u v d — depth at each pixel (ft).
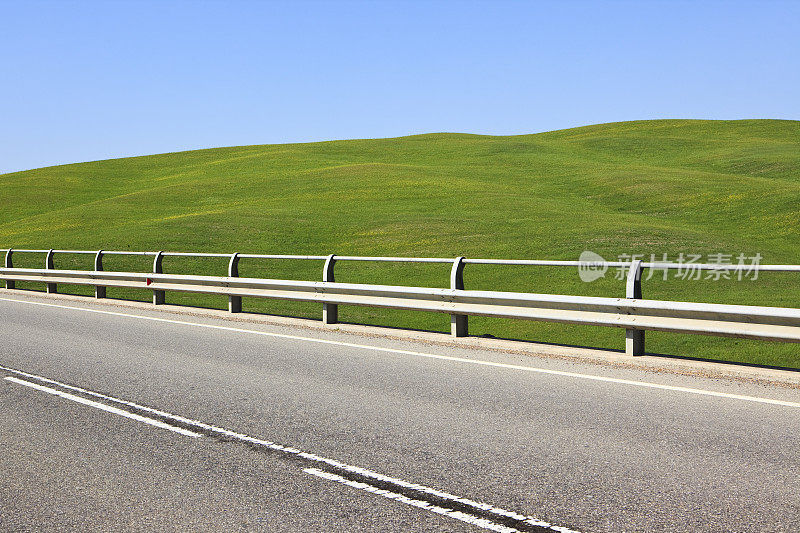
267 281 46.60
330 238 126.41
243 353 34.06
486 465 17.72
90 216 171.63
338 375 28.68
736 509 14.84
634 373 28.17
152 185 250.57
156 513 15.10
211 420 22.17
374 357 32.60
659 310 29.04
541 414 22.31
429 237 120.26
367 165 235.40
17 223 175.94
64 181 274.98
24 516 15.02
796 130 316.40
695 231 115.24
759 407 22.68
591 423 21.20
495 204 154.30
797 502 15.16
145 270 102.12
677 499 15.39
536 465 17.66
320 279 92.43
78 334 40.83
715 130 329.93
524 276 86.53
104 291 63.00
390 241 119.85
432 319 71.41
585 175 201.77
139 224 149.69
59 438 20.49
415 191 179.83
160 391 26.17
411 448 19.17
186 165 311.47
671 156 262.06
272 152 318.04
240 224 139.33
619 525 14.15
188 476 17.28
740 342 53.78
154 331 41.93
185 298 80.18
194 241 124.57
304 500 15.69
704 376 27.43
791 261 92.38
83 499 15.92
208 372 29.55
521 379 27.43
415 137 372.58
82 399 25.03
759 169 208.13
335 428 21.13
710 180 174.91
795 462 17.60
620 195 164.86
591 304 31.30
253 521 14.62
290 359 32.35
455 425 21.26
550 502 15.34
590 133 362.12
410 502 15.48
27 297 66.80
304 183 206.28
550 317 32.63
